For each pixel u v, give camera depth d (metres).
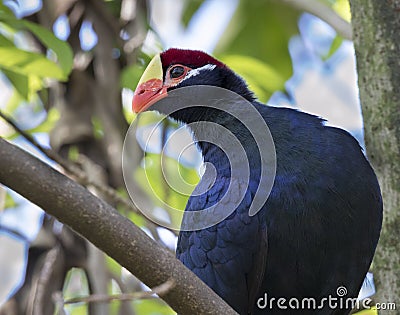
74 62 11.45
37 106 13.93
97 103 11.29
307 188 8.80
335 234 8.83
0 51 10.27
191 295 7.06
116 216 6.89
